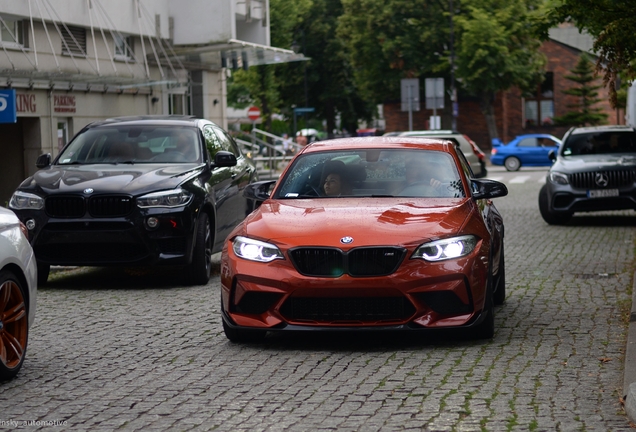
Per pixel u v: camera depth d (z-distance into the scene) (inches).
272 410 251.0
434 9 2514.8
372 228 325.1
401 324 319.0
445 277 319.6
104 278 538.6
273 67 2795.3
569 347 328.2
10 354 292.8
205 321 393.4
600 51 537.0
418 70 2596.0
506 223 844.6
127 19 1185.4
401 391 268.7
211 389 276.1
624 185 792.9
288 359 316.5
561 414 242.4
